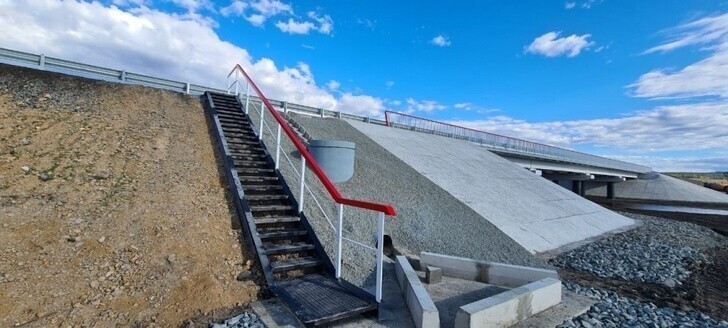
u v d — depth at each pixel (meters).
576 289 7.20
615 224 17.77
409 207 10.56
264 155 9.60
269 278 5.35
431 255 7.39
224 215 7.06
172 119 11.34
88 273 4.92
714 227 22.14
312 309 4.57
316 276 5.79
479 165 19.27
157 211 6.62
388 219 9.50
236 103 13.73
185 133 10.57
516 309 4.94
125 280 4.94
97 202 6.50
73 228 5.69
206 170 8.73
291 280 5.55
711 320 6.11
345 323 4.66
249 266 5.73
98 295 4.61
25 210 5.82
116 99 11.66
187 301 4.69
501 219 11.85
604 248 12.05
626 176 53.72
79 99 10.89
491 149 29.44
